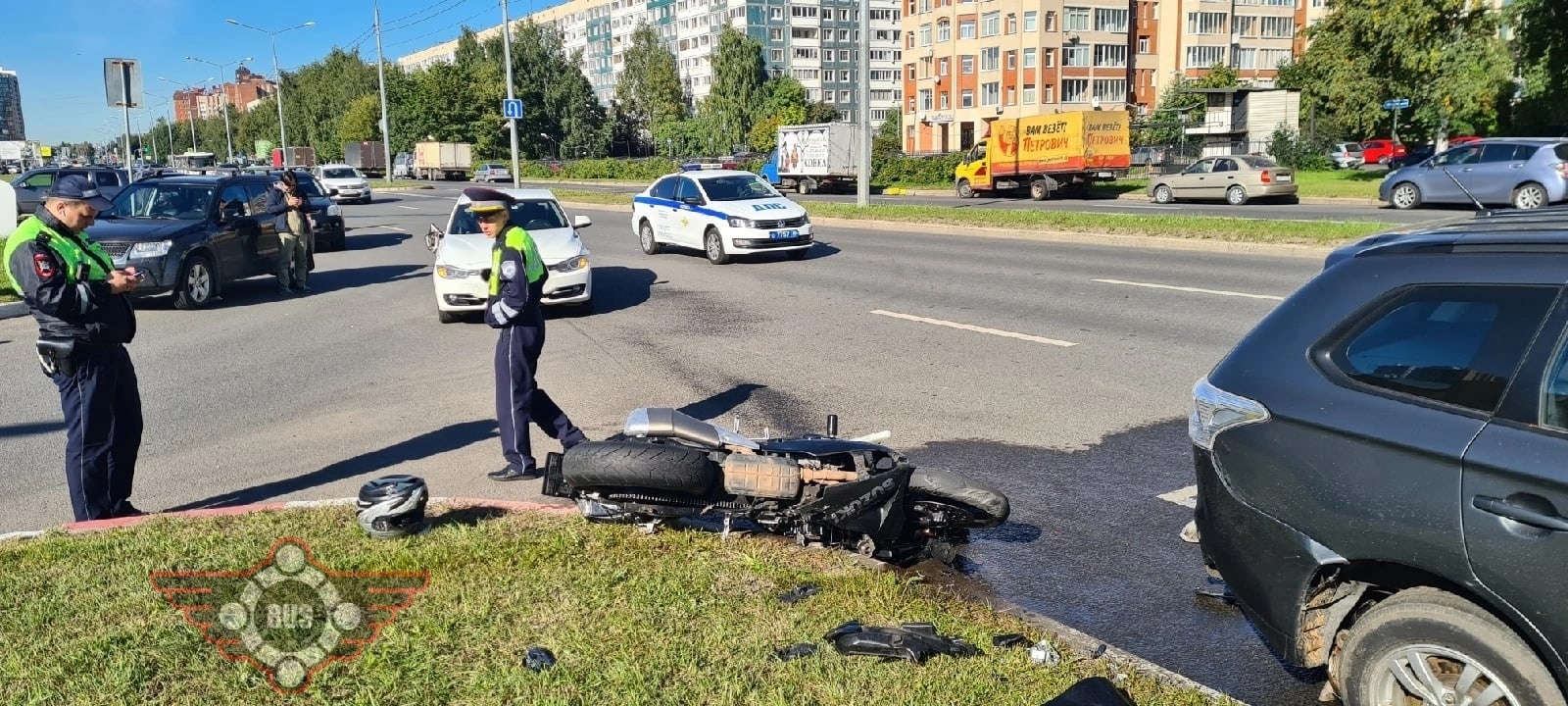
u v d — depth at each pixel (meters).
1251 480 3.22
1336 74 34.59
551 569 4.44
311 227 16.33
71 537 4.93
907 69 96.62
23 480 6.35
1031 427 7.09
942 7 90.75
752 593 4.21
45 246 4.97
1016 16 83.75
